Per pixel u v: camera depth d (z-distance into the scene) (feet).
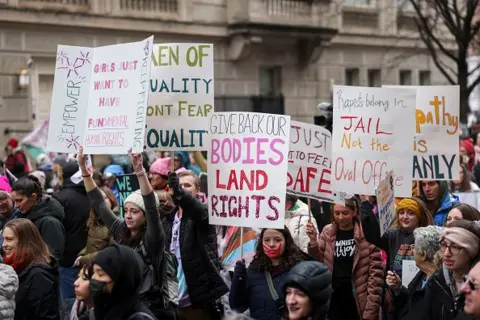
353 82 102.78
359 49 102.01
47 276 22.97
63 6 71.46
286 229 22.62
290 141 27.30
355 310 27.02
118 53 25.95
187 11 81.92
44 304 22.79
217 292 24.54
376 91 28.50
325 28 92.53
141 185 23.04
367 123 28.55
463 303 19.03
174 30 80.79
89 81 27.17
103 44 75.20
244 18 84.89
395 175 28.48
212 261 24.72
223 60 86.07
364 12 101.86
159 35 79.92
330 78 98.22
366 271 26.21
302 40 92.68
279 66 92.22
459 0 85.35
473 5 70.95
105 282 17.01
